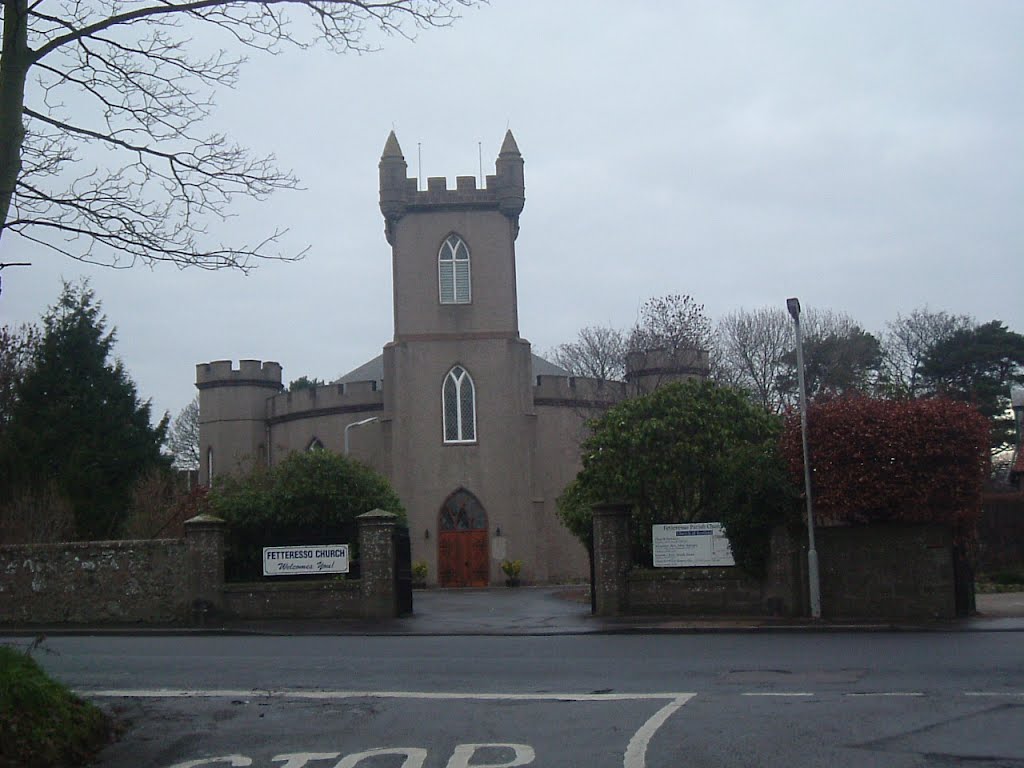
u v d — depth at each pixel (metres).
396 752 9.60
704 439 30.14
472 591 47.44
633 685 13.19
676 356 49.22
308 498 28.88
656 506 30.33
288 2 10.80
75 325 39.00
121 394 39.19
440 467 53.44
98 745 10.10
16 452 36.59
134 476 38.62
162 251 11.30
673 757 9.15
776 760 8.92
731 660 15.52
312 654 17.50
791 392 58.50
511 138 55.31
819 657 15.70
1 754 8.87
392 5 10.91
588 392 58.16
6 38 10.43
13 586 27.06
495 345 54.16
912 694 11.96
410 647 18.78
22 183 10.85
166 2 10.99
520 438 53.66
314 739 10.25
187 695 12.92
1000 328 62.06
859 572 23.70
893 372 65.75
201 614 26.41
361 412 58.59
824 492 23.50
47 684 10.01
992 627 20.88
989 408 58.47
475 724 10.80
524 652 17.42
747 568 24.53
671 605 25.03
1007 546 37.81
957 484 23.03
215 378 62.38
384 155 55.00
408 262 54.88
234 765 9.30
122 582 26.83
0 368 42.75
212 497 34.16
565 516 34.00
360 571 27.55
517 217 55.56
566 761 9.13
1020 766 8.55
